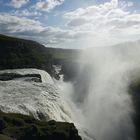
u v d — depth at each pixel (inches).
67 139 1806.1
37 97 2770.7
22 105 2420.0
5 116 1894.7
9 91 3026.6
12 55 5812.0
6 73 4458.7
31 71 4803.2
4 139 1485.0
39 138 1731.1
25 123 1865.2
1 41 6112.2
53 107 2652.6
